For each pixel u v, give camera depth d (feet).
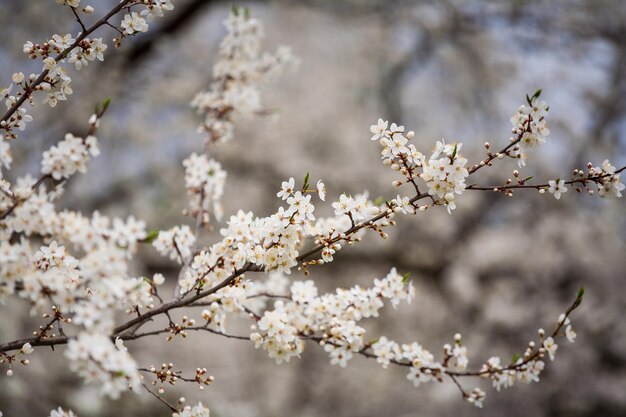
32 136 23.68
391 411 30.30
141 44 25.07
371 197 31.83
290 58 12.07
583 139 29.71
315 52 32.94
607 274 27.25
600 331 25.43
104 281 5.62
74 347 5.37
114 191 26.94
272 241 6.90
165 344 29.19
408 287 7.92
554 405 24.54
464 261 30.96
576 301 7.38
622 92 29.19
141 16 7.55
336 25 32.17
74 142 6.68
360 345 7.84
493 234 31.17
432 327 31.14
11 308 21.21
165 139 28.50
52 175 6.66
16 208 6.29
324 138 32.07
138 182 27.40
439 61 31.40
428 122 32.04
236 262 7.12
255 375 32.12
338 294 7.91
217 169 9.98
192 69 28.50
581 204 29.91
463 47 30.53
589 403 24.18
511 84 31.30
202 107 11.37
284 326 7.50
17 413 20.71
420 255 32.04
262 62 12.00
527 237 29.78
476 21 29.37
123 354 5.62
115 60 24.85
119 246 6.76
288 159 31.71
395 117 32.09
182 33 27.02
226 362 31.71
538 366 7.70
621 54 28.48
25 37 23.71
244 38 11.64
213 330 7.40
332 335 7.81
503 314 28.12
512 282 29.09
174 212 27.61
